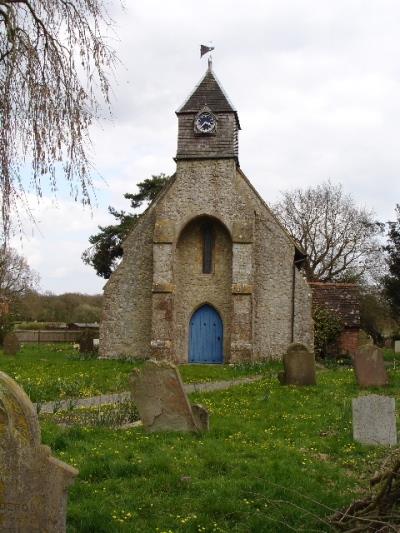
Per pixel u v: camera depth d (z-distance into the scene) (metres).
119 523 5.79
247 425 10.73
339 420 11.22
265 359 26.27
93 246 46.34
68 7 7.47
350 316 31.23
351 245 50.03
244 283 25.98
